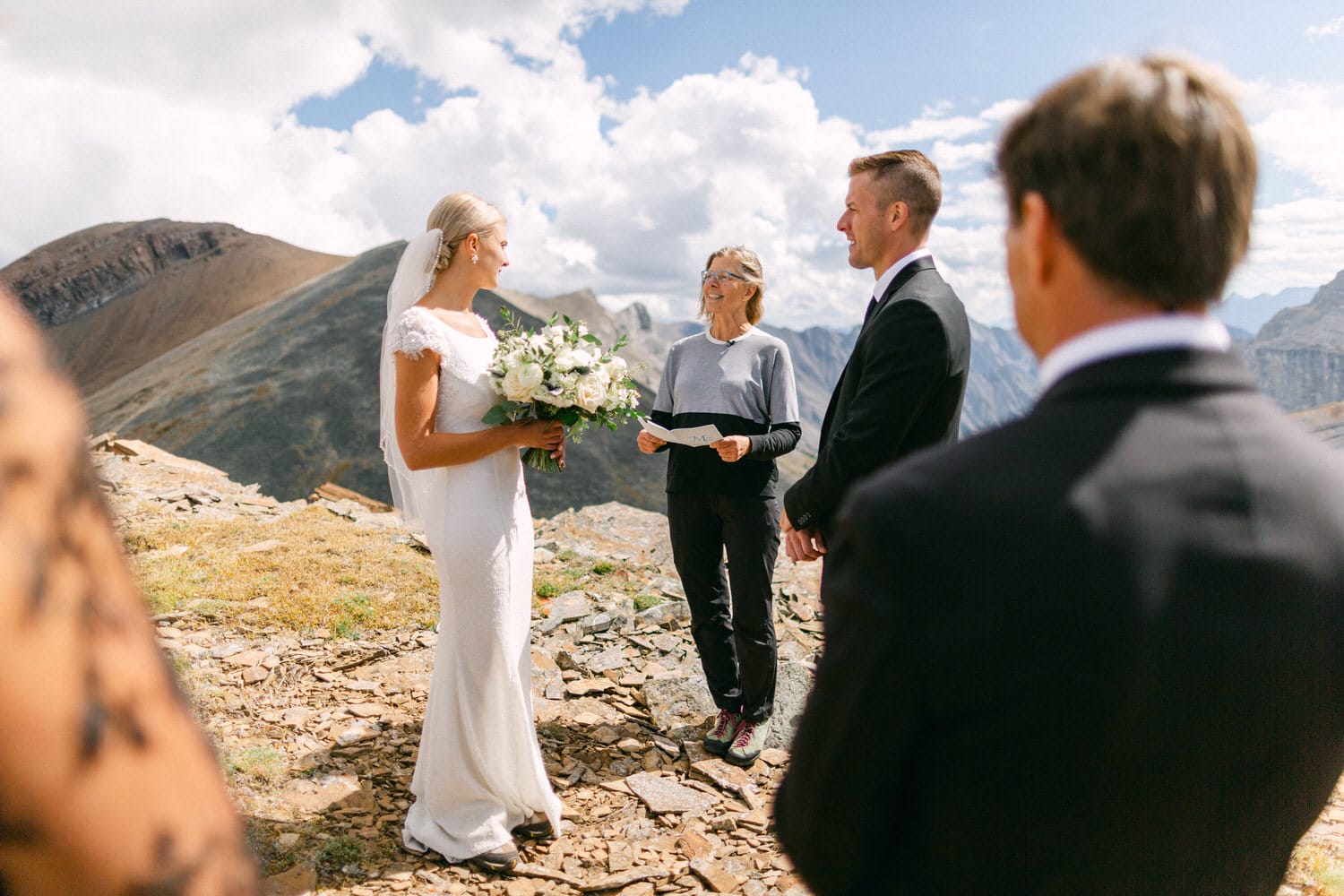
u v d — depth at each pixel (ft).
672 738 13.89
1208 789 3.04
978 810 3.12
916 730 3.14
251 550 21.20
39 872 1.07
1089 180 3.08
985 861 3.18
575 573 21.29
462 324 10.61
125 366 581.94
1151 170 2.99
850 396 10.03
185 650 15.56
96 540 1.16
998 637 2.91
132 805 1.12
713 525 13.53
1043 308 3.41
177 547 21.31
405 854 10.37
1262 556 2.95
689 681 15.16
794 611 19.63
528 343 10.82
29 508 1.04
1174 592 2.90
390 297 11.08
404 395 9.94
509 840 10.39
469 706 10.30
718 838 11.17
